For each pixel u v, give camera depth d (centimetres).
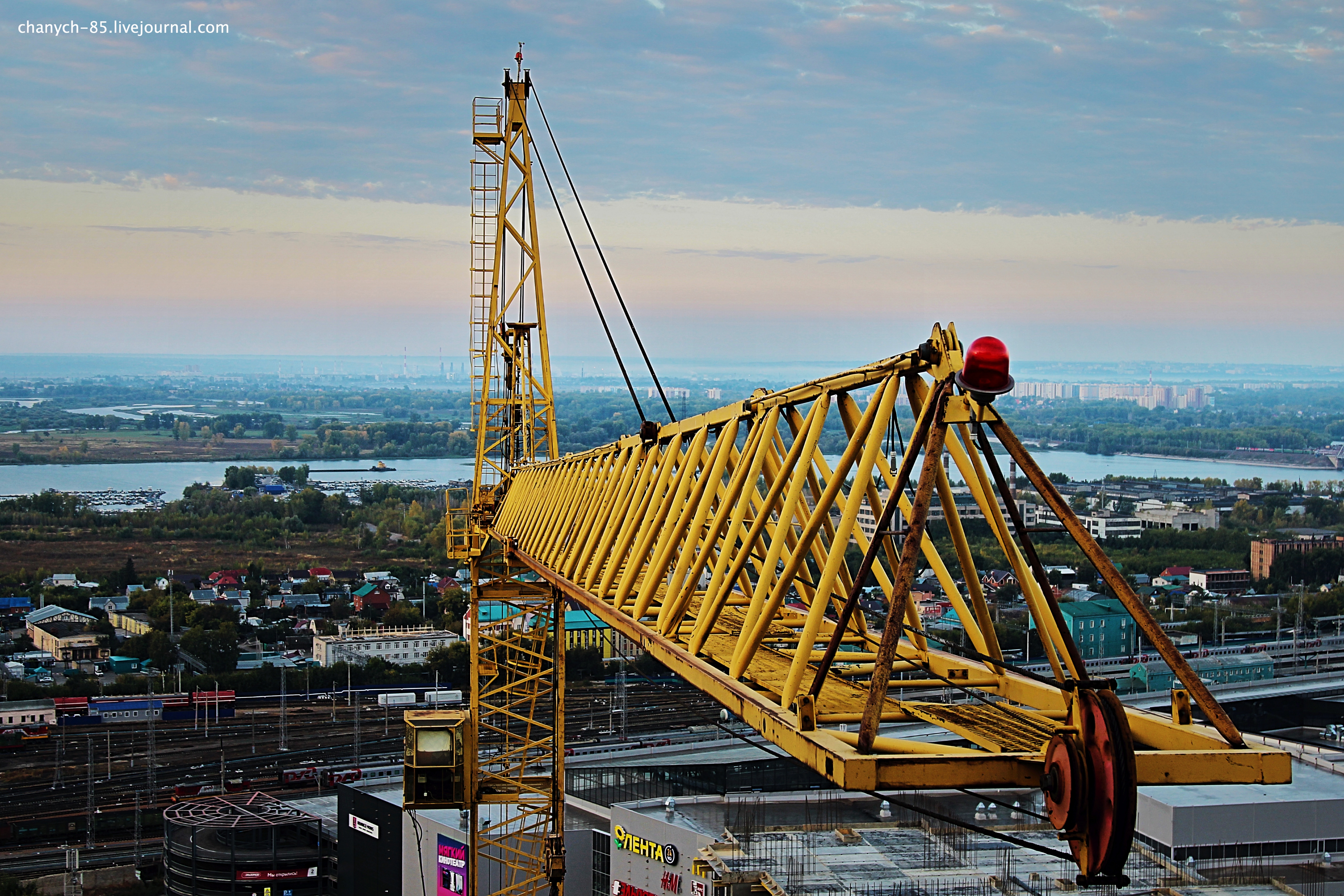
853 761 1535
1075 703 1535
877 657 1648
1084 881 1490
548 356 6619
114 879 7875
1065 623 1636
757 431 2419
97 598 18325
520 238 6625
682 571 2539
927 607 14012
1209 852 5616
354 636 15275
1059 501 1662
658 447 3078
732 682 2100
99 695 12850
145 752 10969
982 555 17012
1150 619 1631
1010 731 1934
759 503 2770
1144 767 1538
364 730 11656
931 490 1628
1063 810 1494
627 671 13825
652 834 5772
